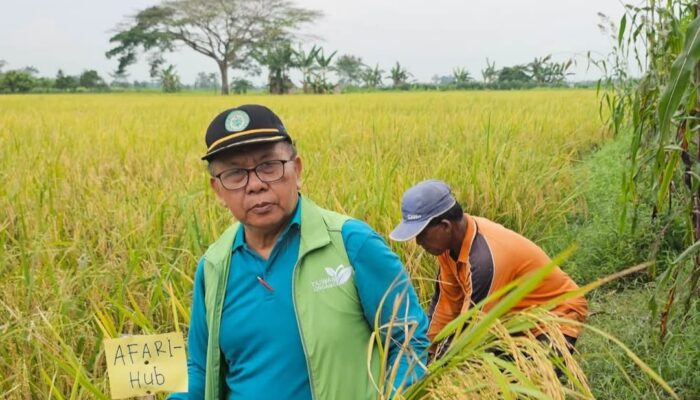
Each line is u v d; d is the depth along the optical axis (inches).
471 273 133.8
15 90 3122.5
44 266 180.2
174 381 85.9
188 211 214.5
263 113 85.2
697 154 150.2
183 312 145.5
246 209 85.1
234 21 3213.6
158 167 339.9
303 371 85.0
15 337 146.7
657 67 151.3
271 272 86.9
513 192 272.7
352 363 84.5
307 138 487.8
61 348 139.0
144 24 3255.4
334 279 85.0
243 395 87.7
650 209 236.4
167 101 1517.0
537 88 2340.1
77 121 737.0
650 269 177.6
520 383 68.0
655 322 176.4
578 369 65.1
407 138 454.3
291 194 86.7
